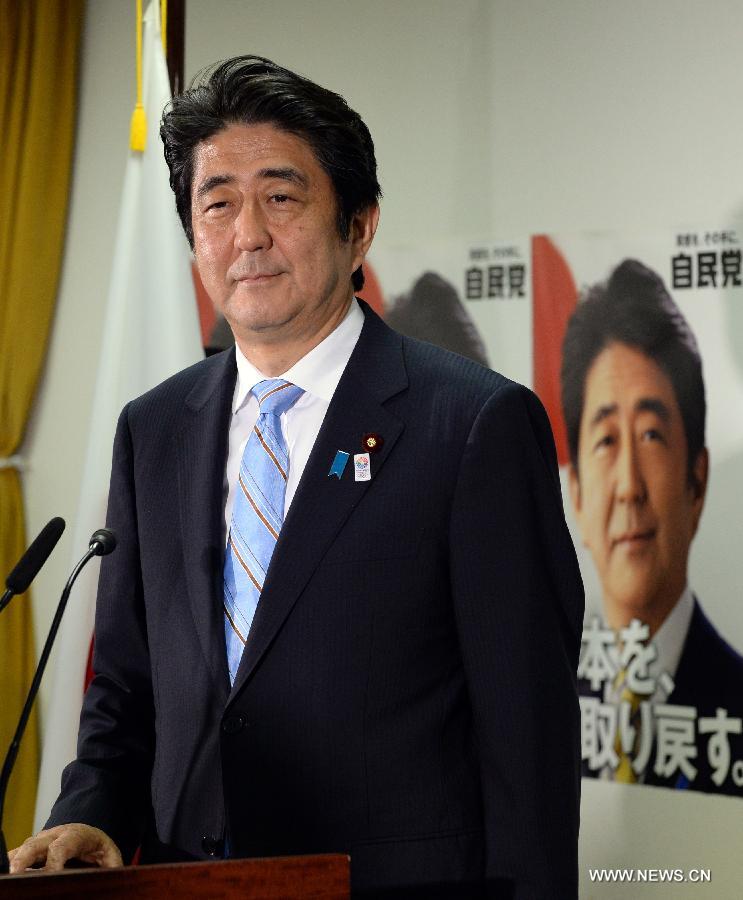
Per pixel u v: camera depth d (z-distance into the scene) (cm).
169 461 166
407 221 365
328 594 146
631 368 330
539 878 139
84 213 412
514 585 147
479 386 156
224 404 166
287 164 156
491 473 149
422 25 369
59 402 411
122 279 294
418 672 146
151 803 157
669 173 332
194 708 150
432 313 357
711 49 331
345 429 155
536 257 346
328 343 163
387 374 160
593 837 324
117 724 164
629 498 327
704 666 316
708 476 319
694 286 325
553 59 351
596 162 342
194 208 163
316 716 143
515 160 353
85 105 416
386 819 142
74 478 406
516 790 142
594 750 327
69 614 288
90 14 418
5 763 138
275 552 149
